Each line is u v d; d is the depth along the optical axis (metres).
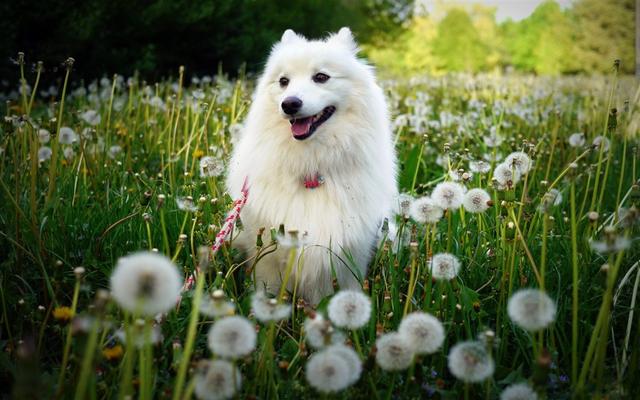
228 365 1.59
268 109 3.40
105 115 6.14
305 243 2.57
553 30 27.67
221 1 12.34
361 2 24.83
